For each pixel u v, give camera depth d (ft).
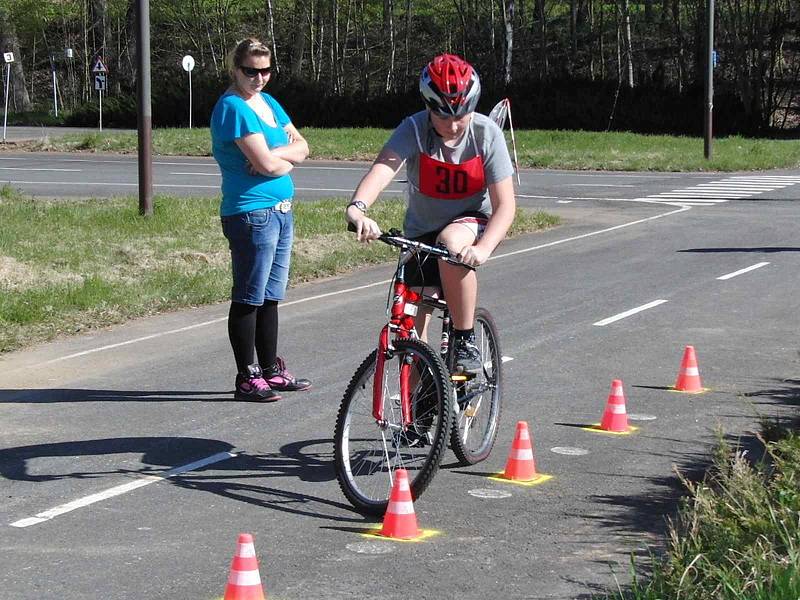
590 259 56.39
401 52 246.27
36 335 37.01
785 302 43.91
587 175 113.39
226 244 56.49
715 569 15.15
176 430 25.86
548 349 35.14
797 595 14.33
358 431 20.88
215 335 37.76
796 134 193.88
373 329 38.60
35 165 112.47
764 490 18.58
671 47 232.32
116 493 21.20
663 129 190.90
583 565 17.60
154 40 263.08
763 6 233.55
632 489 21.53
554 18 245.45
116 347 35.73
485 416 23.58
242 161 27.78
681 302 43.86
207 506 20.49
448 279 20.81
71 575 17.10
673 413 27.58
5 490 21.34
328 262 53.42
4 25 239.30
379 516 19.88
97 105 198.39
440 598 16.29
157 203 66.85
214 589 16.60
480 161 20.43
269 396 28.66
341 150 133.49
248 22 264.31
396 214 71.56
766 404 28.43
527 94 198.70
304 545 18.49
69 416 27.17
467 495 21.15
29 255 49.11
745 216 75.82
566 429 26.03
